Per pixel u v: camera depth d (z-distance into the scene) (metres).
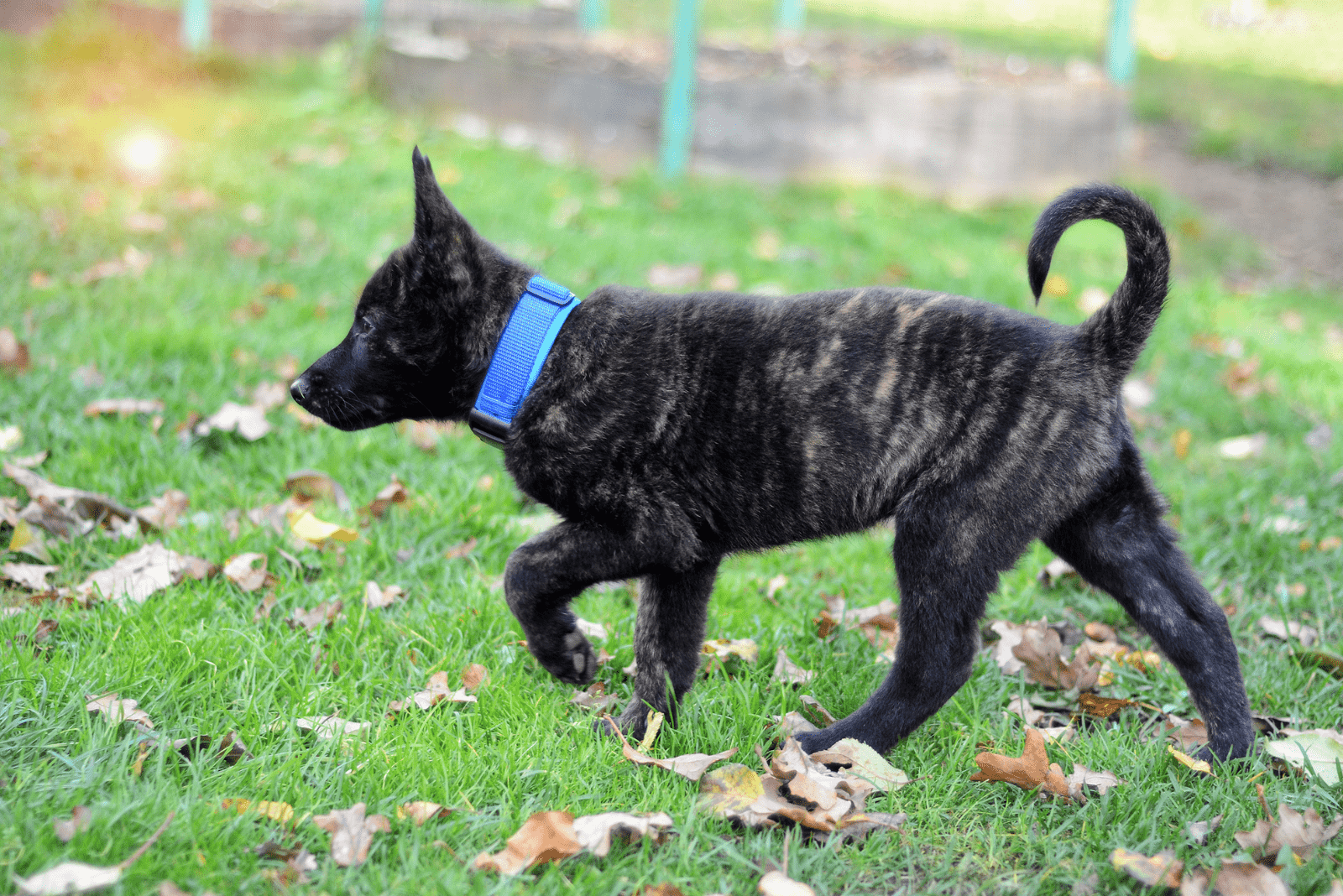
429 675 3.51
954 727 3.49
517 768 3.07
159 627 3.51
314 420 5.20
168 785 2.78
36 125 9.36
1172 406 6.40
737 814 2.92
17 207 7.36
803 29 15.95
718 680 3.62
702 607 3.37
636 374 3.21
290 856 2.64
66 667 3.22
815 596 4.36
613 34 13.33
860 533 3.37
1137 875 2.73
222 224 7.62
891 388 3.17
